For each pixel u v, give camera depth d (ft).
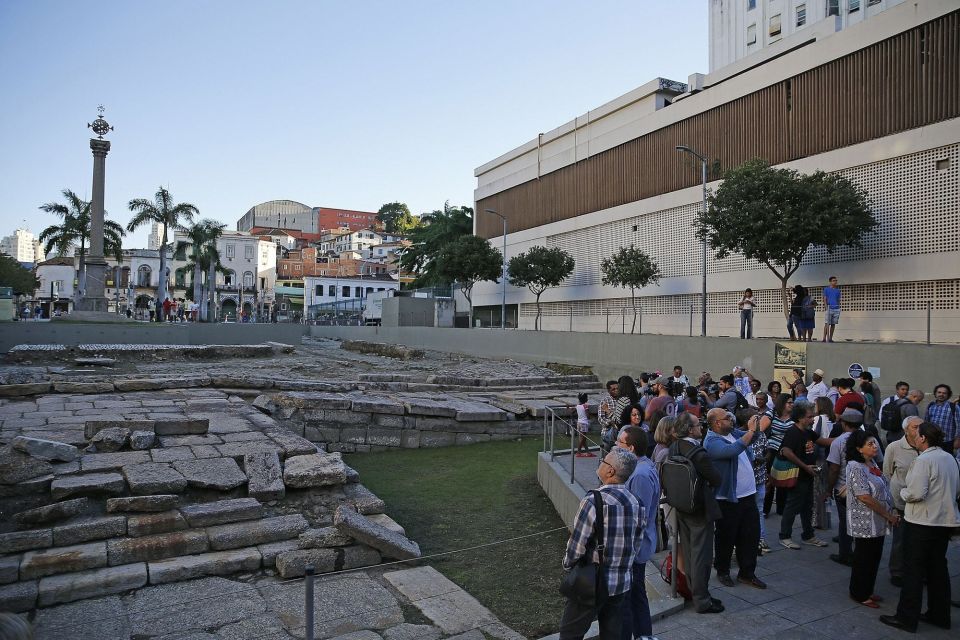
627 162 116.98
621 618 16.20
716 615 20.24
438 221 216.95
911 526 19.40
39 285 282.56
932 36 70.18
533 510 34.32
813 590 22.29
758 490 25.70
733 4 159.53
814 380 45.75
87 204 177.27
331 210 439.63
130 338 121.60
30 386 49.73
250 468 29.04
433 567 25.71
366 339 163.63
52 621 19.57
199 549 23.84
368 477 41.16
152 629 19.21
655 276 104.94
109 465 28.02
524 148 152.66
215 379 56.13
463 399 62.39
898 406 35.81
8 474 25.49
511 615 21.43
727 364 68.03
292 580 23.11
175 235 294.46
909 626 19.25
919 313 70.64
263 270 318.65
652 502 17.95
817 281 80.89
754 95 91.56
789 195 69.62
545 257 125.70
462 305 176.24
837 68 80.23
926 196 70.33
